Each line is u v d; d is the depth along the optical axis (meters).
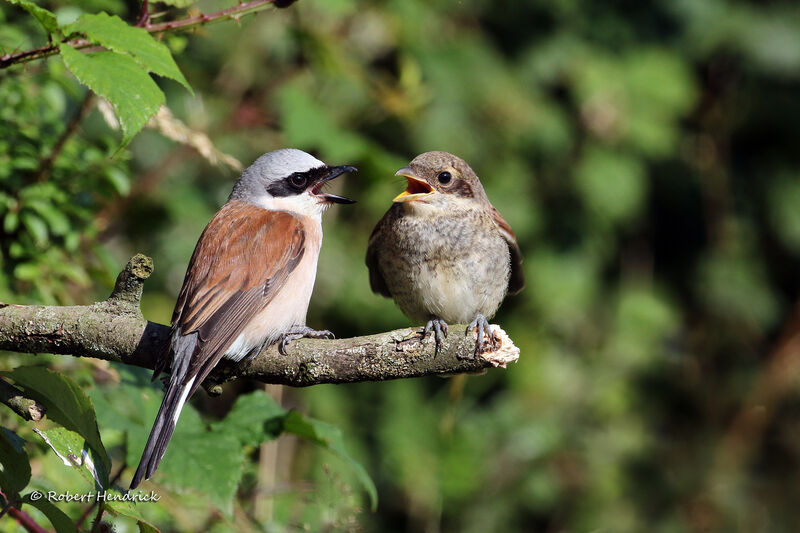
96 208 8.05
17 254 7.38
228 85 11.02
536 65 12.54
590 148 12.55
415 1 11.67
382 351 5.71
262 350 5.93
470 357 5.68
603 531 12.33
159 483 5.99
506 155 12.20
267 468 8.69
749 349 14.11
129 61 4.92
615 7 13.10
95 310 5.76
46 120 7.84
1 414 6.96
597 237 12.72
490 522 11.88
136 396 6.71
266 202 7.52
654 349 13.19
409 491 11.50
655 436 13.41
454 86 11.85
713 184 13.88
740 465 13.63
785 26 13.46
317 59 10.95
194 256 6.75
